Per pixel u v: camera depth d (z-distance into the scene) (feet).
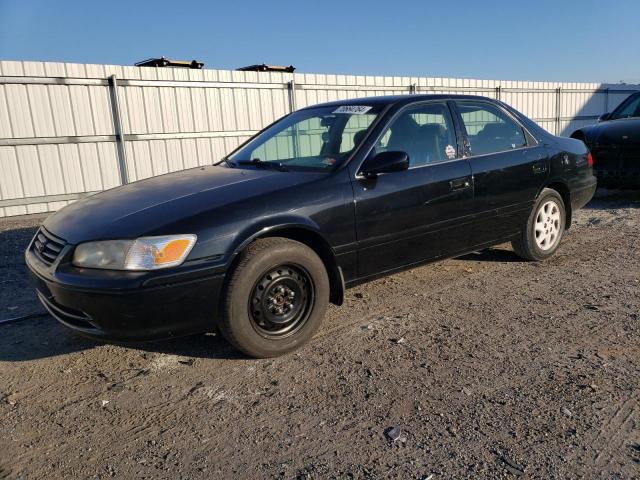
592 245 19.11
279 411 8.84
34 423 8.73
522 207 15.66
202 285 9.72
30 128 32.71
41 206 33.73
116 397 9.49
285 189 11.03
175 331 9.78
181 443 8.06
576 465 7.20
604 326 11.85
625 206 26.55
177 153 38.68
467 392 9.20
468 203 13.97
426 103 13.97
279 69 45.03
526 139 16.14
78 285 9.37
